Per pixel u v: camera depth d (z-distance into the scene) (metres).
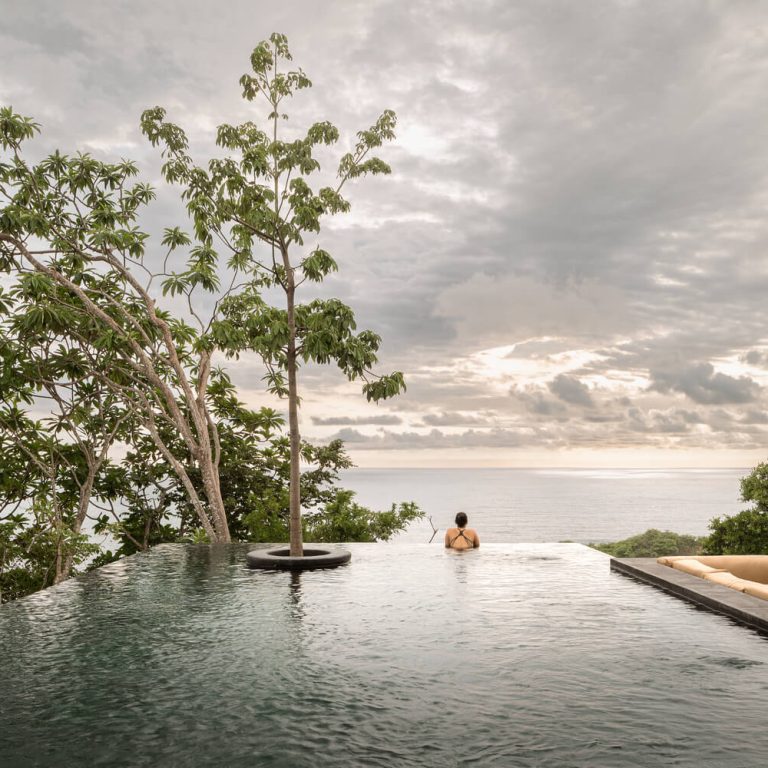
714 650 5.00
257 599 7.08
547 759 3.10
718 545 15.33
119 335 14.49
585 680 4.27
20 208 13.45
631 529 138.12
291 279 10.45
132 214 14.89
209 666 4.62
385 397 10.03
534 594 7.32
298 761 3.10
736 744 3.27
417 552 11.03
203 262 14.34
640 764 3.04
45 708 3.83
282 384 15.48
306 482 19.19
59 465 16.64
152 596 7.28
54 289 14.69
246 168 10.45
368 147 11.32
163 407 17.70
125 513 17.97
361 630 5.66
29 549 13.88
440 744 3.28
